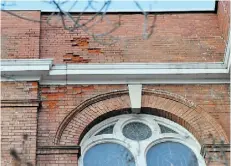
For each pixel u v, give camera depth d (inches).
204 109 565.9
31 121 538.3
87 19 646.5
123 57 615.5
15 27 621.9
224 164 525.3
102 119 564.7
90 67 584.4
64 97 568.7
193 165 542.9
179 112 565.9
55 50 617.3
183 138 559.8
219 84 586.2
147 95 579.5
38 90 568.4
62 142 533.6
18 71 570.6
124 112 571.8
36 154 517.7
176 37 637.3
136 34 637.3
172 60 615.2
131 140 558.3
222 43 630.5
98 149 550.6
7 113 542.0
